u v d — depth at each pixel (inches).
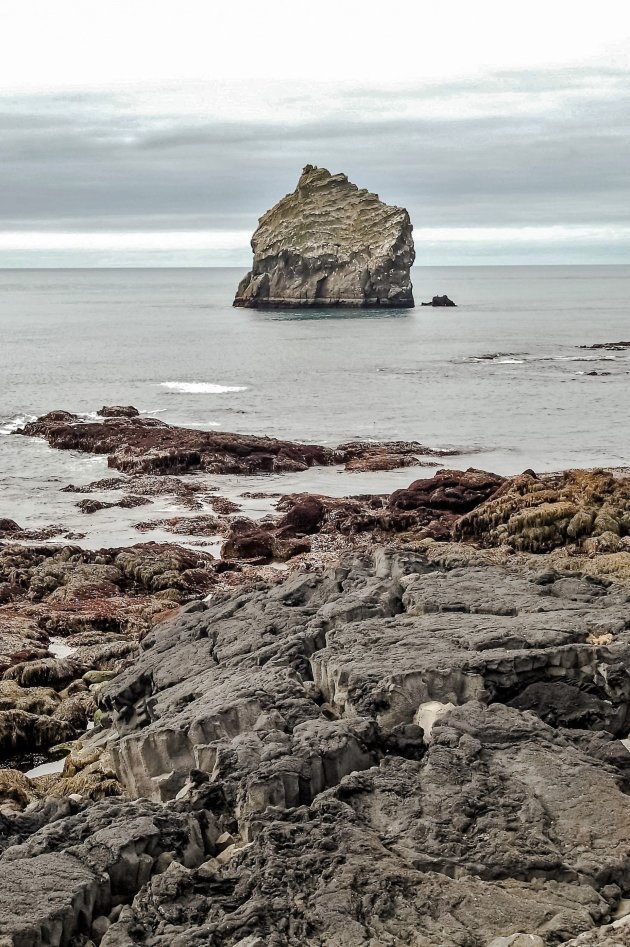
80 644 951.6
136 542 1360.7
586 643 578.6
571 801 448.1
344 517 1403.8
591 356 3764.8
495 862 413.7
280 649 644.1
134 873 423.5
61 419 2277.3
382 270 6619.1
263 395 2765.7
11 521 1423.5
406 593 709.3
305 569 1075.3
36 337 4712.1
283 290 6889.8
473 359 3671.3
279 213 6988.2
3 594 1112.8
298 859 418.3
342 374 3240.7
